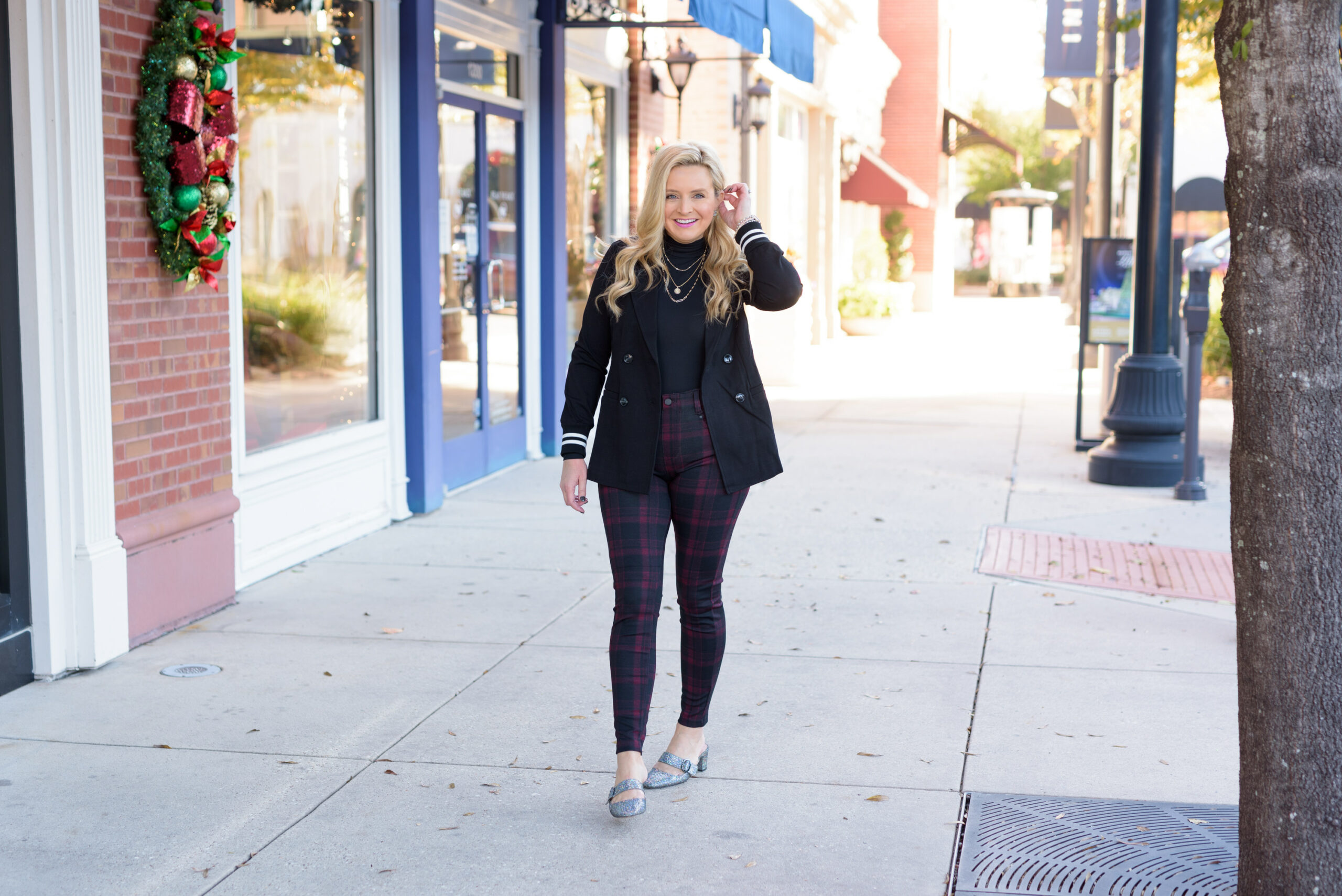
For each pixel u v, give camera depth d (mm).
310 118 6770
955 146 31234
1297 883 2807
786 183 19203
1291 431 2738
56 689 4742
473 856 3463
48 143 4633
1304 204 2680
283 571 6512
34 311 4664
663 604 6016
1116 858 3438
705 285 3688
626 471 3656
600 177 11141
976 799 3826
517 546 7129
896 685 4859
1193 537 7449
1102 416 10477
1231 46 2740
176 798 3820
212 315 5645
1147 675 4988
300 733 4336
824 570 6625
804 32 9734
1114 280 10383
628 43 11383
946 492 8766
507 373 9617
